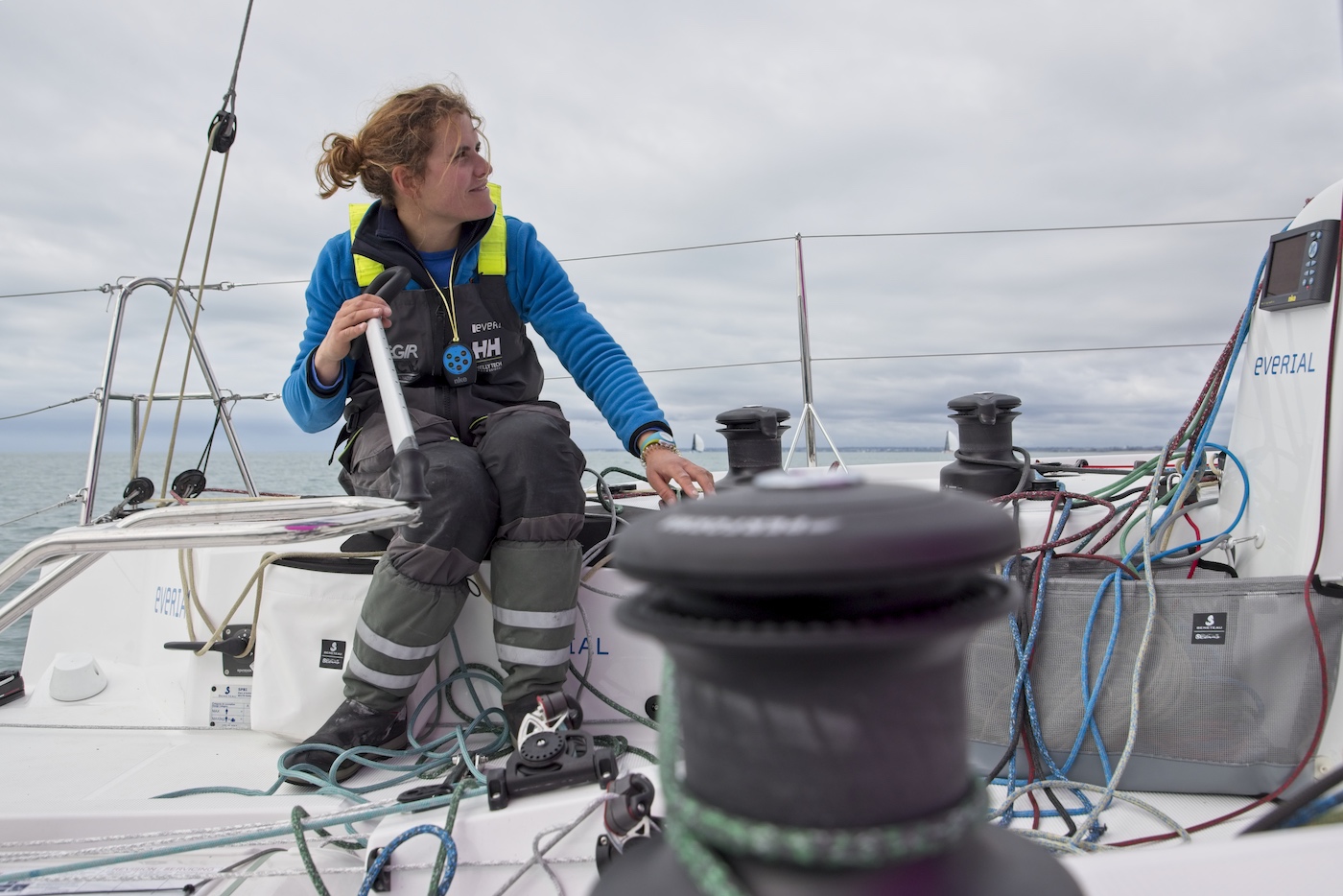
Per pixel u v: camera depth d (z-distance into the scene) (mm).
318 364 1565
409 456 1213
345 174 1700
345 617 1575
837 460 2652
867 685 299
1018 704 1269
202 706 1748
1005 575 1334
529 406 1589
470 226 1735
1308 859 433
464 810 1168
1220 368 1497
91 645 2264
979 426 1720
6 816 1199
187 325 2039
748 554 279
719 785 321
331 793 1327
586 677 1666
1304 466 1290
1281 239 1361
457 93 1696
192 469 2264
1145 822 1171
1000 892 308
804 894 306
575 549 1505
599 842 1015
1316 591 1203
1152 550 1556
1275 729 1196
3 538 7035
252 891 1124
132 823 1224
